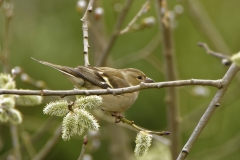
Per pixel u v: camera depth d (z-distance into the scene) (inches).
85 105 218.8
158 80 544.1
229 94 510.6
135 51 553.3
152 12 551.5
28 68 531.2
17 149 394.0
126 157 483.2
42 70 529.7
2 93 218.2
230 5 592.7
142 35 552.7
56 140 417.4
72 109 218.4
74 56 536.4
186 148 241.0
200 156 543.8
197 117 505.4
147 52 473.1
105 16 553.3
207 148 550.9
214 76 550.0
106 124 487.5
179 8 443.5
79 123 214.1
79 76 319.9
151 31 551.8
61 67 314.7
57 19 554.3
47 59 532.7
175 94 415.2
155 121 548.4
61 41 541.3
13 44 536.4
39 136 446.6
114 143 482.3
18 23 551.5
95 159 575.8
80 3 378.9
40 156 415.2
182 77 557.6
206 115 246.1
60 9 560.1
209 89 564.7
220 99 246.7
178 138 413.1
